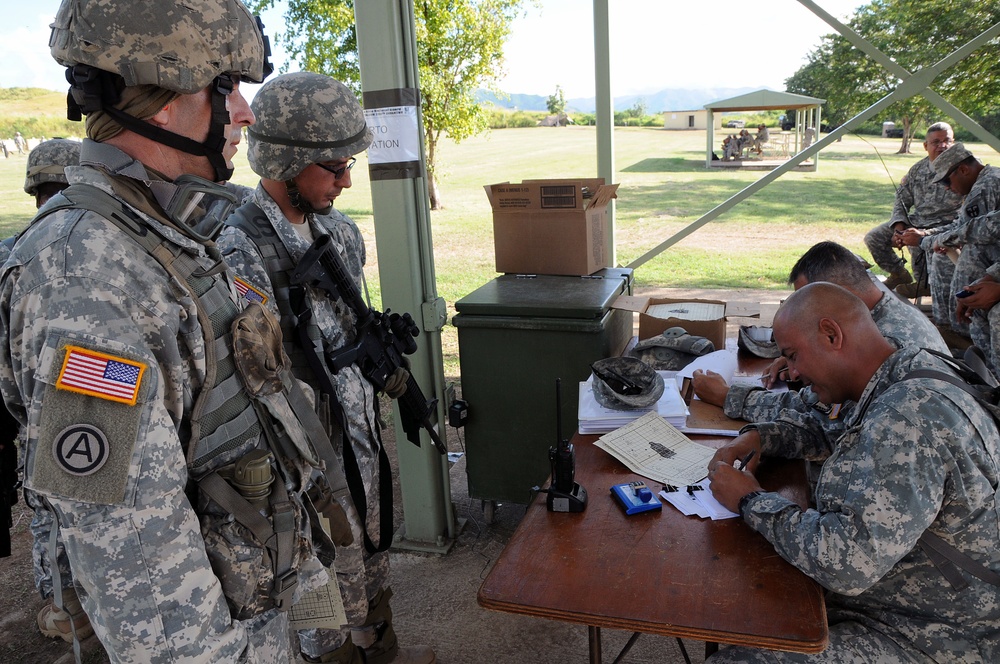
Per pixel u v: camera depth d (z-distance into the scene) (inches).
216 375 45.4
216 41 42.5
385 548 86.2
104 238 40.1
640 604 57.8
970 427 58.7
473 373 119.6
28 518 140.9
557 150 892.0
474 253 384.2
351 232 90.6
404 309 114.0
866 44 155.1
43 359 37.7
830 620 66.6
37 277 38.9
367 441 84.8
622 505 71.6
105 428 37.7
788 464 79.8
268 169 75.0
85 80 40.5
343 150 75.7
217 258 47.1
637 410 90.6
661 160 767.7
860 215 446.9
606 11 153.2
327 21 415.8
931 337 82.4
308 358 74.9
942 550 60.7
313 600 60.3
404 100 105.1
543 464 120.0
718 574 61.0
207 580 42.4
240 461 45.9
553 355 114.0
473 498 126.6
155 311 41.0
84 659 101.9
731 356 113.2
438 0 430.9
